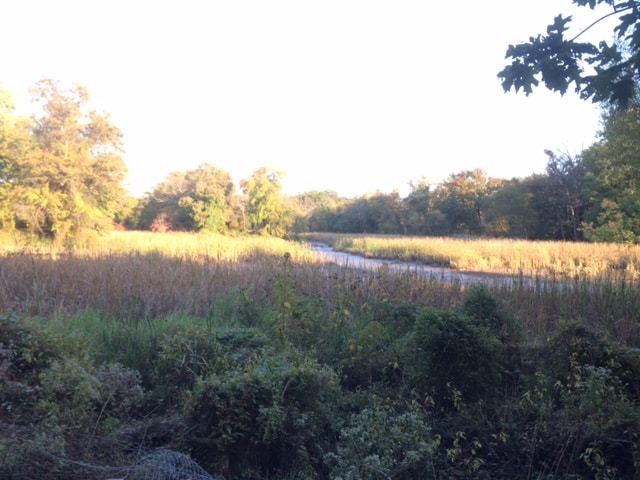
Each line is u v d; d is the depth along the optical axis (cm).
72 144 3494
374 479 499
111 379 676
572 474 553
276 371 612
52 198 3303
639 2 626
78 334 791
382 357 784
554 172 4875
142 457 516
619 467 559
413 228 6912
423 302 1059
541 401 648
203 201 5006
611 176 3378
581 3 652
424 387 677
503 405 660
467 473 568
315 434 592
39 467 471
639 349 730
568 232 4872
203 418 575
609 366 679
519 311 971
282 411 564
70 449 518
